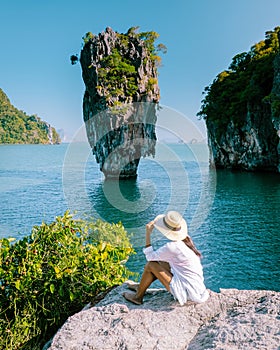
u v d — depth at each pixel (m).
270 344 3.58
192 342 4.02
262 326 3.89
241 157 69.88
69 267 5.38
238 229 26.64
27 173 69.75
